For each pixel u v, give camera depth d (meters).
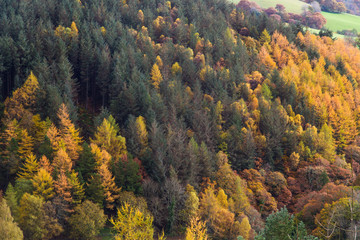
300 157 111.44
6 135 87.69
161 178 85.12
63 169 77.62
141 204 75.12
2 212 59.66
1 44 122.00
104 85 126.25
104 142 92.06
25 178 76.88
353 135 131.75
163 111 110.38
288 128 118.44
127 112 111.44
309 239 37.62
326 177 97.94
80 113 121.69
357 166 109.25
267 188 99.62
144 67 139.62
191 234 35.41
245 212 82.12
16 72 121.69
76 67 136.38
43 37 141.62
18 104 102.62
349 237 47.31
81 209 71.00
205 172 91.25
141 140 96.44
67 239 71.25
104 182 77.94
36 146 89.75
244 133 108.69
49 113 100.44
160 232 75.56
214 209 75.31
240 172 101.94
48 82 113.19
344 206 54.34
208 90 138.62
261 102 128.62
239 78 145.00
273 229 39.22
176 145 92.94
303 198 81.62
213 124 111.00
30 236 65.94
